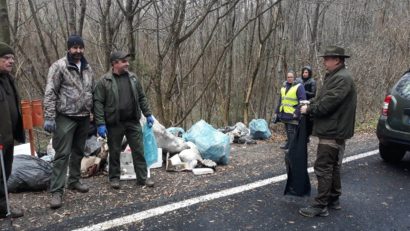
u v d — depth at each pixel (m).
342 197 4.86
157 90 9.94
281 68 14.57
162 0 9.49
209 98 15.42
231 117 16.75
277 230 3.88
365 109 13.91
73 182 4.96
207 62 14.55
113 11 10.68
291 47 16.05
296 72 15.15
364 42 17.77
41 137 9.71
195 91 15.12
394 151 6.36
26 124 5.66
